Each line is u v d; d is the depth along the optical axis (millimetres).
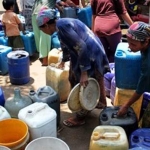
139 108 3318
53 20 2936
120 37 4449
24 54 4543
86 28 3035
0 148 2287
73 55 3057
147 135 2555
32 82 4664
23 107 2943
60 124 3479
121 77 3244
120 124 2736
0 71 5008
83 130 3379
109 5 4309
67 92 3928
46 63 5277
